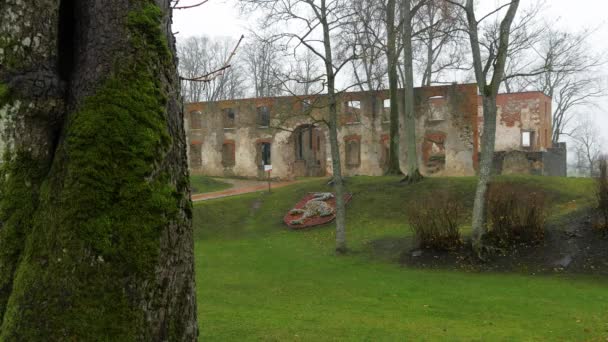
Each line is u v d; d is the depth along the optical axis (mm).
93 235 2518
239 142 35594
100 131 2625
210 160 36562
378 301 9547
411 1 21734
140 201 2637
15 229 2623
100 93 2689
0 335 2480
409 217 15125
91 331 2441
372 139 31203
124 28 2775
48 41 2705
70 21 2893
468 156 27938
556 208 16984
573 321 7883
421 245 14391
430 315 8383
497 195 14188
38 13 2654
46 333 2422
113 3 2781
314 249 16453
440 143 29438
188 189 3025
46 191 2627
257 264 13914
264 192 25281
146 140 2701
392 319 8016
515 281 11484
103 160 2602
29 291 2475
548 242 13617
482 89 13625
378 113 31094
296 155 35625
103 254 2516
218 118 36375
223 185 31469
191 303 2889
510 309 8812
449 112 28453
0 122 2578
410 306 9102
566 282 11312
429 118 30312
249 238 18797
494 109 13594
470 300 9594
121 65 2736
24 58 2623
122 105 2680
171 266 2736
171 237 2750
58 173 2629
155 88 2822
